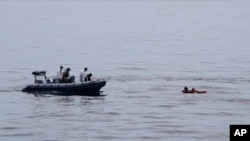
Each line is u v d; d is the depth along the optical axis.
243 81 172.12
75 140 106.94
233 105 136.12
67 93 153.38
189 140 106.12
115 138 108.06
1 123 120.25
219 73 189.00
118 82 172.88
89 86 152.62
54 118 124.75
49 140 107.00
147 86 165.00
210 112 128.88
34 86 155.12
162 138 107.69
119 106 136.75
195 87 162.38
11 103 141.12
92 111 131.50
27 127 116.81
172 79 177.75
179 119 122.44
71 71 199.25
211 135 109.50
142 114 127.88
